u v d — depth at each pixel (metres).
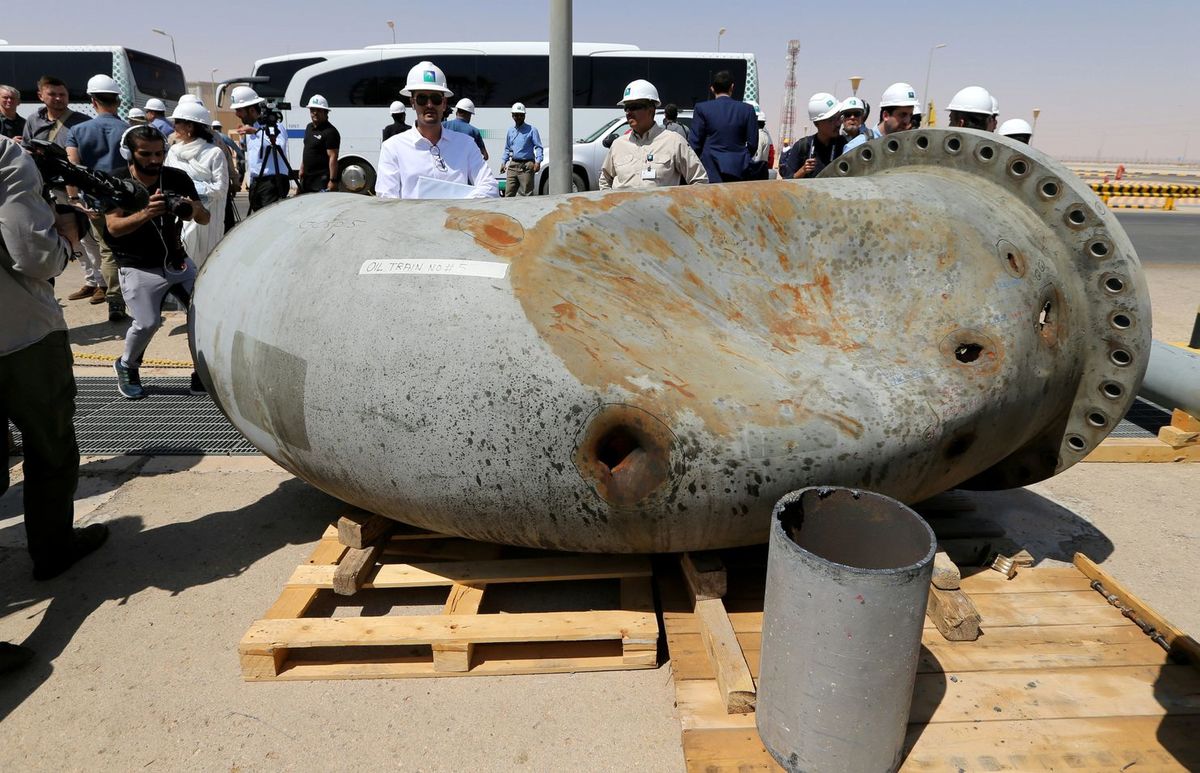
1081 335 2.48
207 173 5.12
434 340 2.08
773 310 2.28
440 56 13.70
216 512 3.32
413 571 2.59
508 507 2.14
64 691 2.21
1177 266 10.07
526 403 2.01
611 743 2.02
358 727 2.08
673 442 1.98
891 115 5.26
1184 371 3.96
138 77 15.51
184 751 2.00
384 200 2.59
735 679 2.02
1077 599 2.50
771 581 1.78
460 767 1.94
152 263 4.41
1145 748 1.88
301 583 2.52
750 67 13.71
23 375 2.48
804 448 2.00
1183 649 2.17
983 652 2.23
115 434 4.17
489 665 2.28
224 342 2.47
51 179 2.81
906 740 1.91
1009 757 1.86
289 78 13.94
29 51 15.03
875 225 2.39
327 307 2.22
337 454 2.27
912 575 1.59
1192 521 3.28
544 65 13.71
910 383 2.12
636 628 2.26
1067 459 2.66
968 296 2.30
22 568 2.87
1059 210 2.51
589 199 2.33
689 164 4.47
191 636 2.47
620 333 2.07
